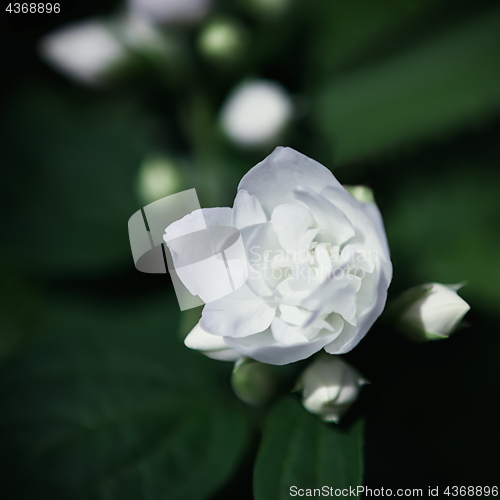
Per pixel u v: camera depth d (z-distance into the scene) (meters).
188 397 0.31
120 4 0.35
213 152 0.34
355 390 0.29
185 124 0.35
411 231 0.34
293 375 0.31
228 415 0.31
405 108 0.34
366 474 0.32
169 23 0.34
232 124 0.34
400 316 0.30
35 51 0.34
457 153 0.34
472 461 0.32
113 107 0.35
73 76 0.34
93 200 0.34
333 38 0.35
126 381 0.32
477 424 0.32
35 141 0.34
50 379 0.31
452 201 0.34
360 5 0.35
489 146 0.34
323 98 0.34
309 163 0.28
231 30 0.34
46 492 0.30
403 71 0.34
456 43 0.34
